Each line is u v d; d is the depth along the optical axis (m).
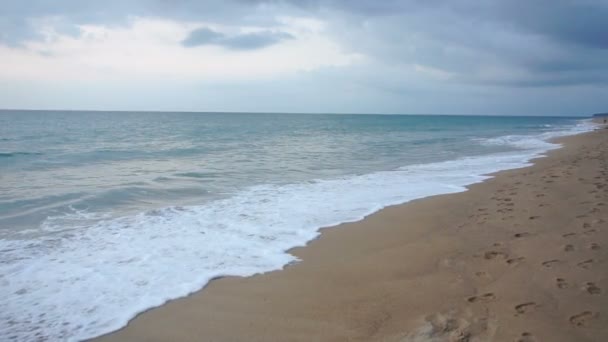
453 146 24.61
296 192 10.42
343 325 3.85
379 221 7.66
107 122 64.38
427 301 4.18
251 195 10.06
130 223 7.54
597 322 3.41
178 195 10.08
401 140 30.36
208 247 6.23
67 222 7.60
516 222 6.76
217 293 4.69
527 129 52.06
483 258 5.23
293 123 72.75
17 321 4.07
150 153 19.78
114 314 4.23
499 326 3.51
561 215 6.84
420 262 5.40
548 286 4.17
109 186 10.94
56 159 17.00
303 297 4.52
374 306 4.19
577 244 5.29
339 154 20.00
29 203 8.95
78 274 5.19
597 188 8.77
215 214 8.20
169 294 4.67
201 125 58.56
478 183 11.22
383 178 12.56
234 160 17.31
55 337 3.82
